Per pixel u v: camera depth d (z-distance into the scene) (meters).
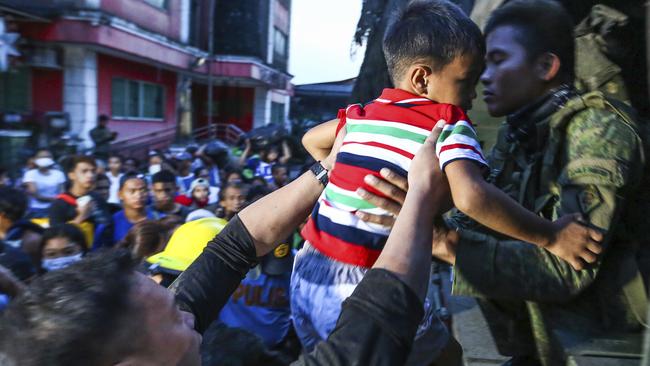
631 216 1.77
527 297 1.36
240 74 20.39
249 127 23.47
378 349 0.83
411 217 0.99
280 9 26.17
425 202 1.02
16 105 13.00
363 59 4.22
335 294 1.18
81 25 12.70
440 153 1.07
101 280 0.78
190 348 0.90
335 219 1.21
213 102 23.41
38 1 12.79
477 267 1.35
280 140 10.70
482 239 1.38
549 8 1.55
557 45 1.54
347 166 1.22
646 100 2.28
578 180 1.36
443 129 1.11
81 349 0.73
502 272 1.35
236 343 1.62
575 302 1.53
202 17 21.41
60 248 2.87
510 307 1.71
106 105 14.77
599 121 1.38
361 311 0.87
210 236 2.38
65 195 3.98
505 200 1.08
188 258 2.31
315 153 1.52
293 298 1.31
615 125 1.37
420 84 1.21
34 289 0.77
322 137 1.47
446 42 1.16
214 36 21.73
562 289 1.33
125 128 15.90
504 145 1.76
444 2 1.23
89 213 3.81
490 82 1.60
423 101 1.21
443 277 3.40
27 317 0.74
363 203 1.17
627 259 1.49
